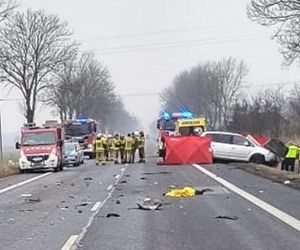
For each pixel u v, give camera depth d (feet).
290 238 40.78
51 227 47.98
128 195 70.64
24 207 63.00
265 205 58.13
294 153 110.11
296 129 195.00
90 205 62.18
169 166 123.44
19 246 39.91
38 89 225.15
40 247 39.24
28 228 47.93
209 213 53.78
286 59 116.47
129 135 150.61
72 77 304.71
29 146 125.80
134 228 46.26
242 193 69.31
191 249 37.42
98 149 150.71
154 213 54.75
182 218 51.13
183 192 69.31
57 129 128.98
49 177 108.58
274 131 197.77
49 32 226.99
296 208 55.62
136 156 191.62
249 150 127.44
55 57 228.02
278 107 213.87
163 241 40.45
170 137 131.03
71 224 49.24
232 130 215.92
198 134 141.08
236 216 51.60
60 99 273.95
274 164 127.65
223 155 127.85
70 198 70.03
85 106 327.88
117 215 53.78
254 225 46.62
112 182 90.33
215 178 90.38
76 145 151.84
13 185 93.25
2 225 50.01
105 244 39.70
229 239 40.75
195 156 128.47
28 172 127.34
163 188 77.66
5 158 178.40
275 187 75.87
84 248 38.37
